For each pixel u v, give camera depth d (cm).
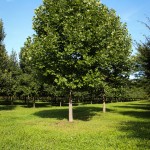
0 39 4297
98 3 2544
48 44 2331
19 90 5362
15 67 5481
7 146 1423
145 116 3136
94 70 2528
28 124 2400
